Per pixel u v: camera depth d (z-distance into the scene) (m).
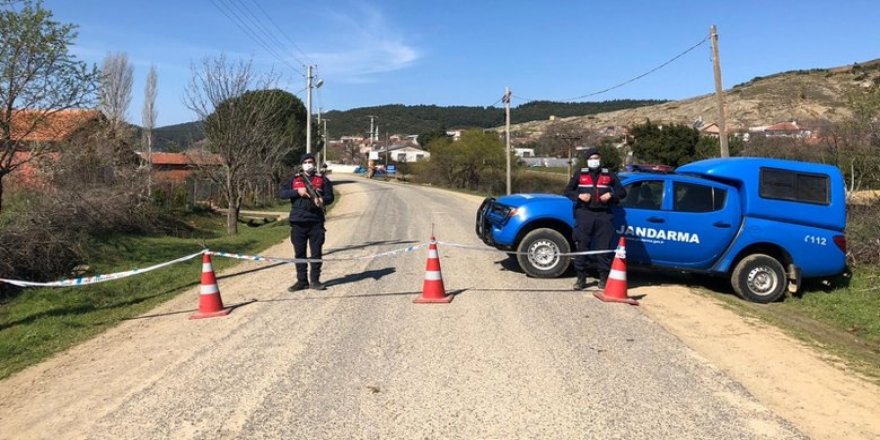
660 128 43.59
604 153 43.50
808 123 30.64
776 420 4.04
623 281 7.54
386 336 5.99
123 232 13.94
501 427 3.91
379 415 4.11
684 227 8.43
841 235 8.64
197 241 14.26
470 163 51.31
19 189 12.18
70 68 9.82
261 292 8.38
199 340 6.03
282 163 35.50
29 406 4.48
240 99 17.67
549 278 9.04
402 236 15.41
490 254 11.67
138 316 7.27
